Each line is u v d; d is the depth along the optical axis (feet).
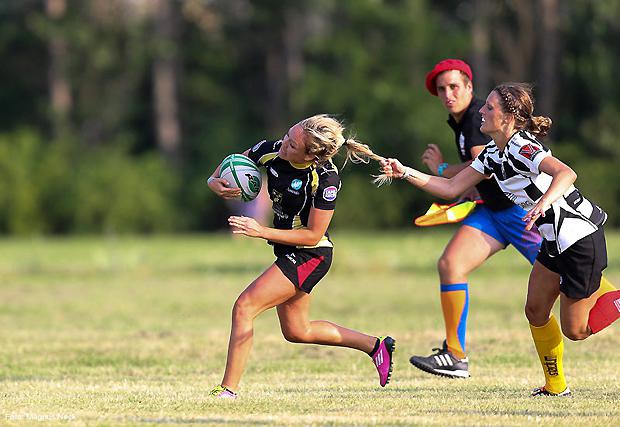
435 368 103.14
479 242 104.22
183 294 209.67
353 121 538.88
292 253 87.35
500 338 137.80
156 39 575.79
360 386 99.60
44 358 130.11
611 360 116.98
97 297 206.28
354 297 197.26
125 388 99.81
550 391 89.20
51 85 579.07
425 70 544.62
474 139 106.22
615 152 520.42
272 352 131.34
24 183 514.68
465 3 587.27
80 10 581.94
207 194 560.61
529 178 83.66
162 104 584.40
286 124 596.29
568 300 84.33
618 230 489.67
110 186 526.16
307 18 607.78
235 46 621.72
